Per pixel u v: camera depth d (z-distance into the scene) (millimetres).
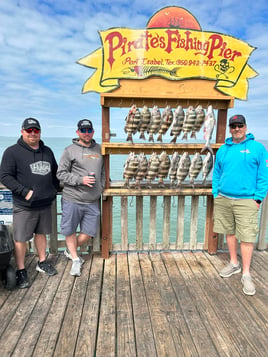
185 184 3537
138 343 2074
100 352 1989
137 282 2977
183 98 3252
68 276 3082
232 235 3062
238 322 2330
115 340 2109
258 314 2441
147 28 3154
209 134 3227
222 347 2045
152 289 2840
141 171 3264
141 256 3623
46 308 2486
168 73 3268
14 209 2791
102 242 3502
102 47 3148
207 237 3762
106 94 3139
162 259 3543
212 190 3109
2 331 2180
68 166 2990
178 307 2531
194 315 2416
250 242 2791
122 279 3035
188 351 2002
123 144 3205
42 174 2771
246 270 2922
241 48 3285
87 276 3090
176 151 3518
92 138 3104
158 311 2467
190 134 3287
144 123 3166
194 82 3326
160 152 3498
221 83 3352
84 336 2143
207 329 2236
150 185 3414
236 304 2590
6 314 2391
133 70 3230
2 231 2756
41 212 2883
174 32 3182
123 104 3342
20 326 2240
